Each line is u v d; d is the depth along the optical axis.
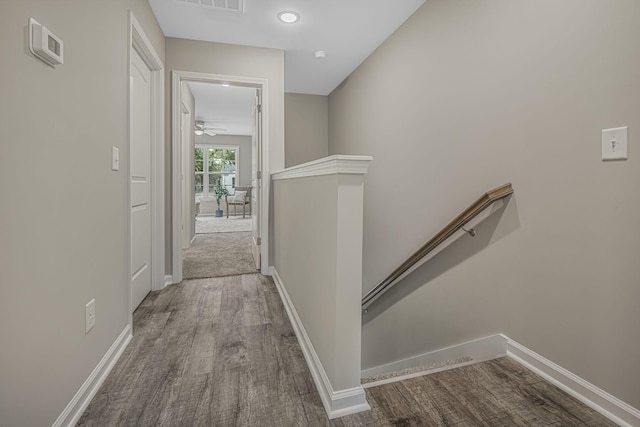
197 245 4.96
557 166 1.46
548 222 1.51
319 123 4.95
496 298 1.81
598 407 1.30
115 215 1.74
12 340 0.93
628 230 1.20
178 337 1.98
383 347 3.09
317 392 1.45
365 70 3.53
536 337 1.57
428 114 2.43
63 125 1.21
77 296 1.32
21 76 0.96
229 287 2.95
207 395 1.43
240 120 7.20
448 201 2.22
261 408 1.34
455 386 1.47
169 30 2.85
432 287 2.38
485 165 1.89
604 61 1.26
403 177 2.79
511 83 1.70
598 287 1.30
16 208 0.95
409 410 1.32
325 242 1.45
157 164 2.81
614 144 1.23
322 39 3.05
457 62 2.11
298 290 2.04
